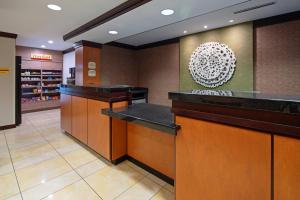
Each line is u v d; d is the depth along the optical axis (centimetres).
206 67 451
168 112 215
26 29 423
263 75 372
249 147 116
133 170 244
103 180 220
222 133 128
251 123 114
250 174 116
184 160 153
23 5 287
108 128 256
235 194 124
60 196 190
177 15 303
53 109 735
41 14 325
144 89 628
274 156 106
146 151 240
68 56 716
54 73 747
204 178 140
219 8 278
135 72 676
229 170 126
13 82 459
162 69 580
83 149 315
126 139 273
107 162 266
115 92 255
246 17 359
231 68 408
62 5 289
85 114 312
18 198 186
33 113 648
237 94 135
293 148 100
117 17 311
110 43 586
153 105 268
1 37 437
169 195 192
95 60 520
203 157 140
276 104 102
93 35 432
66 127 390
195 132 143
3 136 387
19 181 216
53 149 315
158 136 222
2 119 442
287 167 102
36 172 237
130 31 397
